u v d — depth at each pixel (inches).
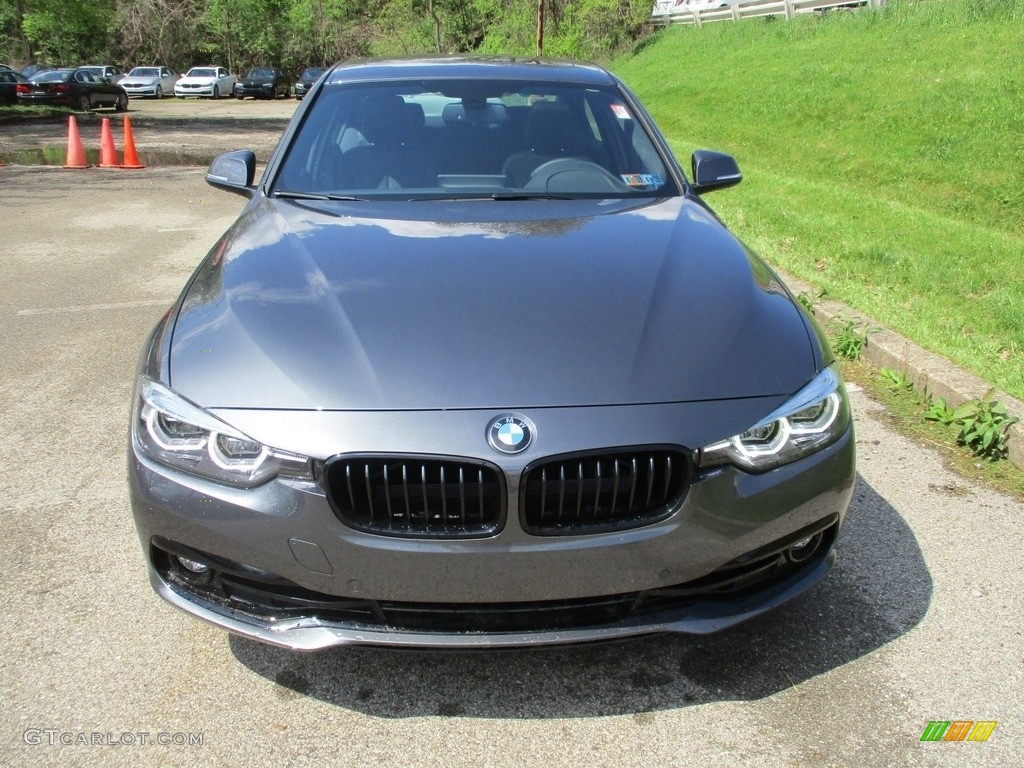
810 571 94.0
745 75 705.6
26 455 145.8
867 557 117.6
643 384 84.5
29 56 1813.5
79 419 159.6
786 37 845.8
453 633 83.8
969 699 92.4
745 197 339.0
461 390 82.6
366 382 83.6
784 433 86.6
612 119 146.5
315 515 81.0
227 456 83.0
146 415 88.7
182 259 282.5
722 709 91.4
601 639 84.4
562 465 80.0
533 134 141.3
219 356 88.8
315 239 110.4
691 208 127.3
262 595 86.8
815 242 261.7
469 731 88.6
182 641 101.4
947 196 343.0
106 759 84.5
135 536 122.3
